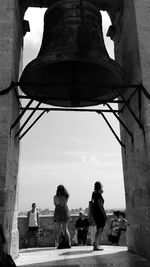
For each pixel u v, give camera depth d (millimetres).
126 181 8047
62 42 6125
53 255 7531
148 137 6363
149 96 6469
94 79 7160
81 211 11359
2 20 6652
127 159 7906
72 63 6730
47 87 7121
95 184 8234
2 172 5746
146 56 6809
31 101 6480
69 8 6512
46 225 11852
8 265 3619
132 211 7504
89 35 5816
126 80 7711
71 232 11938
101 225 8125
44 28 6762
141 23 7051
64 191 9117
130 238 7715
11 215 6484
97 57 5934
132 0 7332
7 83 6250
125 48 7863
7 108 6094
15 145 6867
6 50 6449
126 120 7914
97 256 7098
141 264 5836
